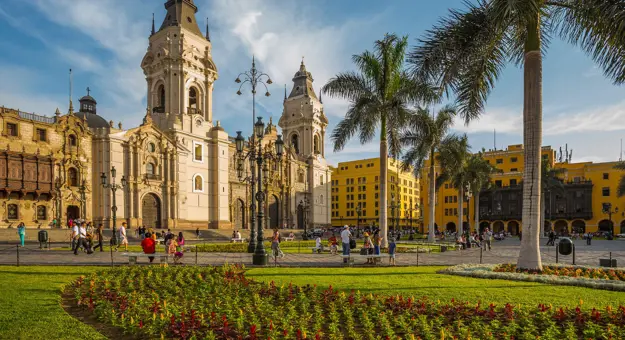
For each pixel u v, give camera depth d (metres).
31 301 10.40
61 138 48.31
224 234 58.31
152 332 7.98
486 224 93.62
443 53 16.77
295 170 85.38
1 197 42.72
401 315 9.23
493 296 11.57
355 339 7.81
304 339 7.68
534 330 8.23
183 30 62.09
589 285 13.14
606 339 7.73
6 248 30.22
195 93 65.94
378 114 28.20
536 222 16.20
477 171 51.00
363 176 116.88
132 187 53.38
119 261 20.75
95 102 60.50
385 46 27.95
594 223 81.75
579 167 86.19
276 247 23.98
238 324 8.35
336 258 23.94
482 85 18.39
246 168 71.88
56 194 47.28
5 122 43.38
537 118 16.28
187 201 60.81
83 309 10.20
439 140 39.41
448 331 8.05
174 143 59.16
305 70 93.88
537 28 16.39
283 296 11.29
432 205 40.41
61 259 21.56
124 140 52.81
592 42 15.35
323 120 94.06
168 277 13.73
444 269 17.39
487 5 15.98
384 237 27.86
